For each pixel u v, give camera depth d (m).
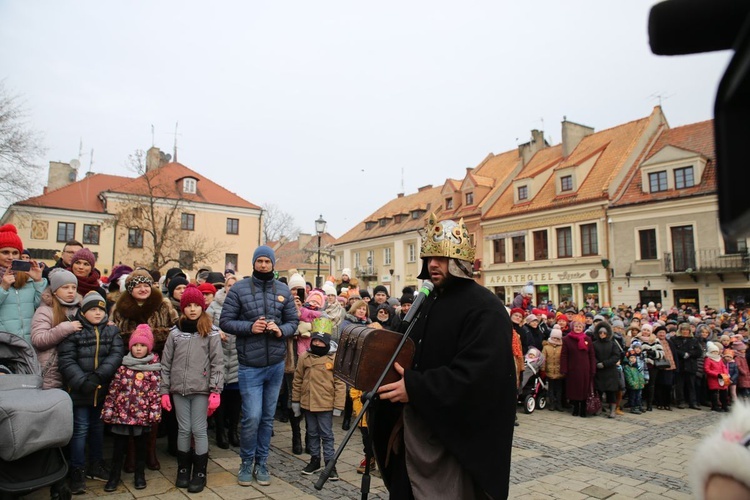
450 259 2.85
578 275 25.84
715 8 0.59
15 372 4.38
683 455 6.63
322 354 5.17
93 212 33.03
